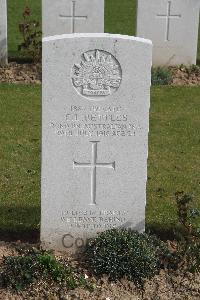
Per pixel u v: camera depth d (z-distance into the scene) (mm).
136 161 2418
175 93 4383
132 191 2453
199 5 4703
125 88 2330
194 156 3465
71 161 2396
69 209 2457
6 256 2426
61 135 2363
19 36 5895
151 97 4289
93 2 4586
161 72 4617
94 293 2287
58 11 4590
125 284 2332
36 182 3098
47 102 2322
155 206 2908
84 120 2354
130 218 2490
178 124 3887
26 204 2891
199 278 2369
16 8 6977
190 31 4770
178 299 2293
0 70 4602
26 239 2658
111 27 6453
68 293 2275
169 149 3539
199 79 4668
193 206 2902
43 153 2379
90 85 2314
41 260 2330
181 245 2443
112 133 2379
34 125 3789
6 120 3842
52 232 2480
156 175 3223
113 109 2350
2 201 2910
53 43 2258
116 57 2293
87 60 2287
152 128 3812
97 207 2465
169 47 4805
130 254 2359
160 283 2346
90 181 2430
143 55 2293
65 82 2303
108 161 2412
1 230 2697
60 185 2422
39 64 4668
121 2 7422
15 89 4324
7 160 3334
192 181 3176
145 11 4680
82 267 2395
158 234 2705
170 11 4691
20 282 2291
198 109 4133
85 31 4660
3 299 2254
